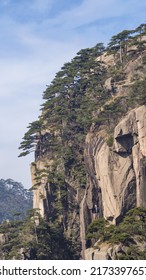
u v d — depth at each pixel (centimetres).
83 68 19938
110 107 16425
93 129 16488
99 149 15562
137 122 14912
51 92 19862
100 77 19200
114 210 14500
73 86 19938
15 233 15525
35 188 17162
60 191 16962
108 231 13150
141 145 14700
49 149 18500
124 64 19562
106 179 14888
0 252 15100
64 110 18675
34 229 15300
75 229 16625
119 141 14900
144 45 19688
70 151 17738
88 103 18012
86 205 16175
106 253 12238
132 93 16688
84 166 17350
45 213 16725
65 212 16862
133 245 12238
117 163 14875
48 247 15175
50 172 17188
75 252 16138
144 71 18512
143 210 13512
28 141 18888
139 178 14538
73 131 18412
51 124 18925
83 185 17000
